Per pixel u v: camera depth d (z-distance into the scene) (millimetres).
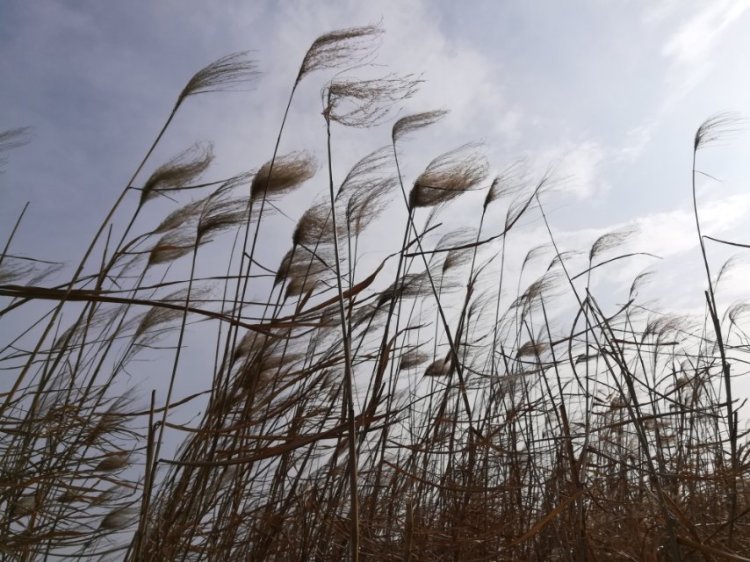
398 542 1963
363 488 2096
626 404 1772
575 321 2051
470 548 1948
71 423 1986
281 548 1989
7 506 1792
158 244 2137
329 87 1664
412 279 2264
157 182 2092
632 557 1643
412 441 2262
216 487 1756
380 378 1746
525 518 2035
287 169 2078
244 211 2029
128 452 2018
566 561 1625
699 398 2352
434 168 2156
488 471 2227
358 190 2062
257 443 1771
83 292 1492
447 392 2191
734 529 1707
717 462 1877
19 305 1634
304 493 1966
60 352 1878
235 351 2104
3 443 1859
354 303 1854
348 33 1937
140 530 1520
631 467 1669
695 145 2285
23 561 1835
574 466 1703
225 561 1912
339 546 1960
